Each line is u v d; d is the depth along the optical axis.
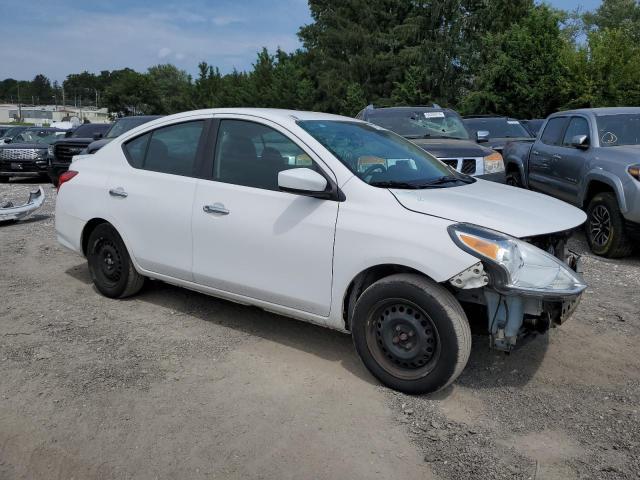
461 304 3.74
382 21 46.12
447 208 3.62
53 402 3.56
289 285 4.09
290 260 4.05
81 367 4.02
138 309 5.19
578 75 24.62
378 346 3.76
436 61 40.84
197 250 4.59
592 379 3.92
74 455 3.06
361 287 3.89
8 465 3.00
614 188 6.92
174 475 2.90
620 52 24.28
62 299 5.47
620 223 6.95
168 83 101.56
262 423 3.33
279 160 4.26
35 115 124.19
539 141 9.55
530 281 3.36
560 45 26.52
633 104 24.03
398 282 3.56
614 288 5.90
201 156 4.68
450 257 3.38
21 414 3.43
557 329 4.75
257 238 4.20
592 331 4.73
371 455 3.05
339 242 3.80
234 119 4.58
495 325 3.53
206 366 4.05
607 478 2.88
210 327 4.78
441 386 3.54
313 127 4.36
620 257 7.19
